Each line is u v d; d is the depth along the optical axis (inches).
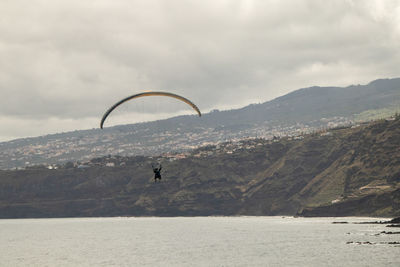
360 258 5689.0
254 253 6535.4
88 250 7436.0
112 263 5861.2
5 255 6884.8
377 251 6220.5
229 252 6737.2
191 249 7258.9
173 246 7810.0
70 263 5930.1
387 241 7401.6
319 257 5920.3
